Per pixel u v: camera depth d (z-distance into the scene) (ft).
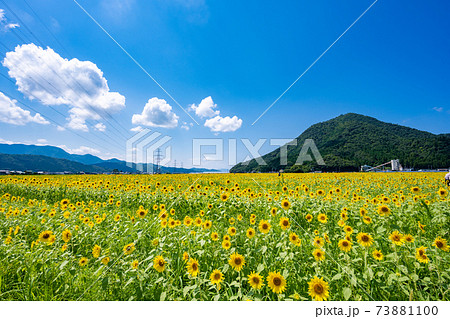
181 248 10.75
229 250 10.45
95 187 37.14
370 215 15.62
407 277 7.56
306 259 9.66
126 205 26.50
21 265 9.95
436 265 8.33
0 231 14.20
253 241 11.39
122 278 8.84
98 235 14.38
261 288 7.69
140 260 10.42
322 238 11.11
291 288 8.46
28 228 16.40
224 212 18.44
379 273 8.06
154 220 17.25
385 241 11.12
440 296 7.90
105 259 9.53
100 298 8.30
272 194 23.76
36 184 44.45
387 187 38.01
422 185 39.73
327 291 7.07
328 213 17.01
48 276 9.46
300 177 74.54
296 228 14.55
